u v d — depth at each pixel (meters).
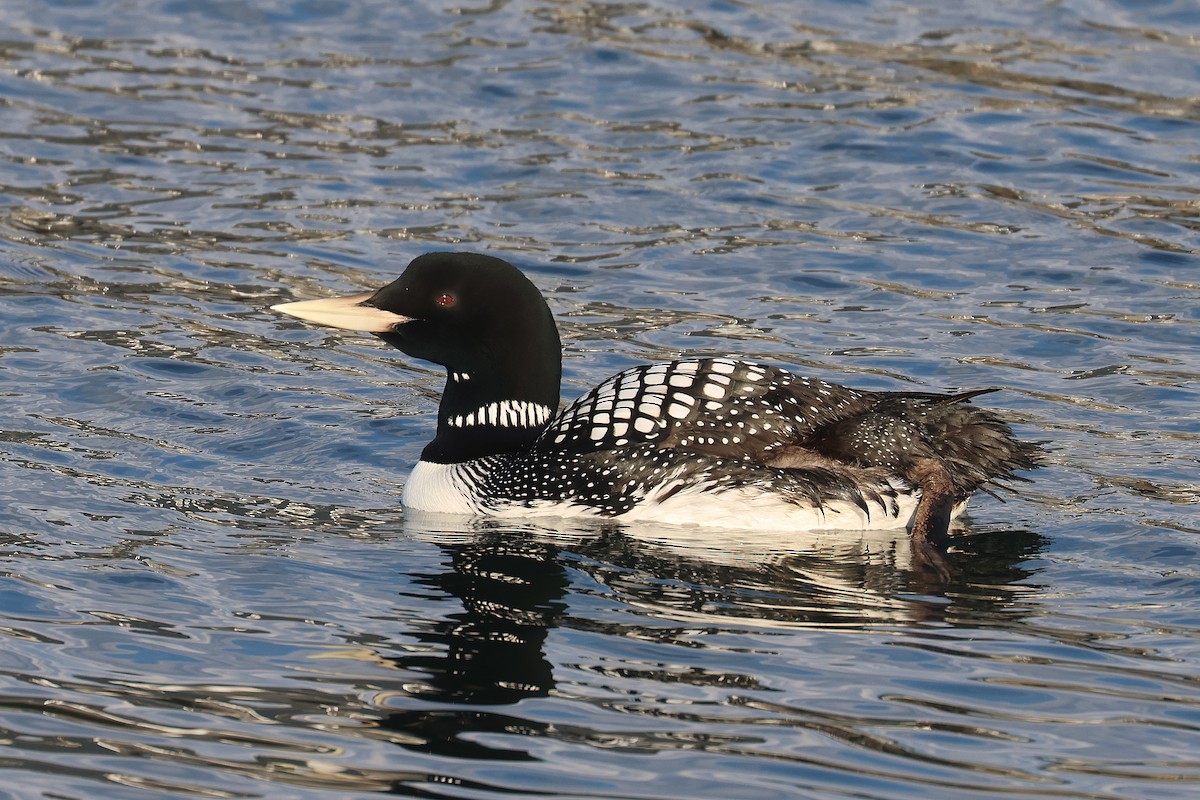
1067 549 9.91
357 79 19.52
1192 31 20.64
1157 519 10.30
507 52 20.28
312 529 10.24
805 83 19.36
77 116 18.41
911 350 13.43
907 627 8.77
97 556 9.60
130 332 13.63
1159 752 7.41
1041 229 15.84
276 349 13.50
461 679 8.09
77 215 16.11
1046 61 19.89
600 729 7.61
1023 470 10.98
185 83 19.36
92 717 7.69
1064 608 9.02
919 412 10.42
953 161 17.38
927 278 14.90
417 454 11.71
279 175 17.11
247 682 8.04
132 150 17.62
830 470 10.18
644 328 13.90
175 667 8.20
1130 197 16.47
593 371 13.04
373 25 21.16
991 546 9.96
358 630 8.70
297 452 11.60
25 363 12.89
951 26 21.02
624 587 9.34
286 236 15.74
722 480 10.24
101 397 12.31
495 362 10.82
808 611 8.99
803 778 7.18
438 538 10.15
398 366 13.40
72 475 10.88
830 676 8.16
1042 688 8.02
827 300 14.49
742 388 10.53
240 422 12.05
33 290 14.42
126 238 15.62
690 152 17.66
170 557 9.64
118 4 21.70
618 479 10.41
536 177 17.09
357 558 9.75
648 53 20.23
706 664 8.28
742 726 7.63
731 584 9.39
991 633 8.68
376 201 16.55
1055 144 17.72
